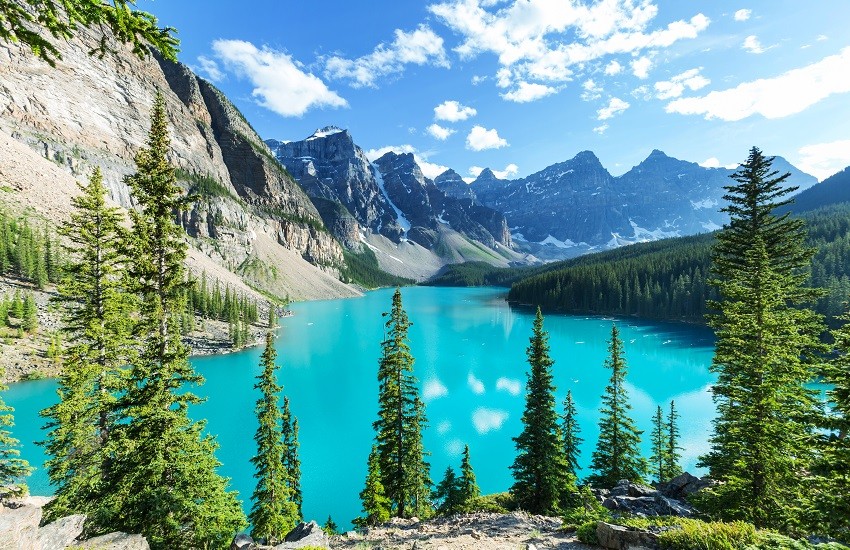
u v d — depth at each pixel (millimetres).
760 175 21531
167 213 18406
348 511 34094
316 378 71875
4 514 8258
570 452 32875
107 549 9273
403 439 27266
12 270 74000
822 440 9992
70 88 154875
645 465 30281
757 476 15117
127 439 16672
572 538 12055
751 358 16750
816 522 9383
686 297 123938
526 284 192750
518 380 72250
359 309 173625
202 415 52531
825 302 80438
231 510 19078
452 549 12047
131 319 22016
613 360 31391
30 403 49562
